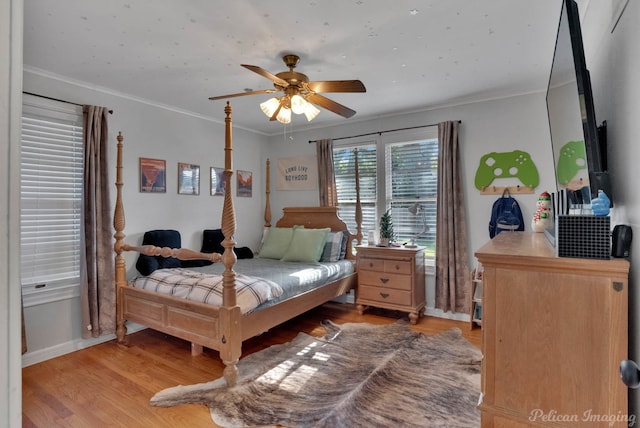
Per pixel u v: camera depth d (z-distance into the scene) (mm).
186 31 2145
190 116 3939
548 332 1151
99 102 3139
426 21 2062
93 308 2953
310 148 4691
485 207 3541
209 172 4160
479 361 2676
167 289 2828
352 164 4418
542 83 3119
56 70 2738
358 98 3510
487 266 1247
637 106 1123
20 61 501
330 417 1950
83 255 2918
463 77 2959
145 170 3492
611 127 1417
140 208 3451
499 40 2307
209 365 2676
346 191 4469
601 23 1573
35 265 2775
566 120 1575
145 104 3502
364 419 1950
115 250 3068
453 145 3609
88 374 2527
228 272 2389
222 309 2383
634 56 1145
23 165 2717
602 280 1080
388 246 3848
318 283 3430
